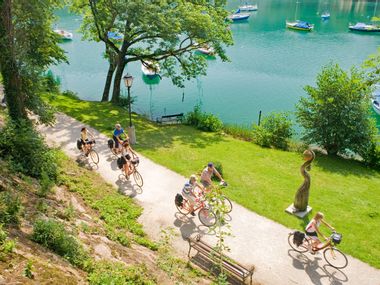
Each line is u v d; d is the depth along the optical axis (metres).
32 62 19.19
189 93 41.09
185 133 25.84
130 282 8.48
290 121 25.00
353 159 24.09
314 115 23.88
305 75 45.66
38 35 20.72
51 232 8.69
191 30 26.97
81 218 11.89
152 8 25.16
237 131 27.25
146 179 17.55
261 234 13.85
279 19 86.94
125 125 25.34
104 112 27.91
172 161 19.77
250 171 19.53
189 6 27.27
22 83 17.75
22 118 15.59
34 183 12.81
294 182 18.50
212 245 12.98
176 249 12.69
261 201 16.17
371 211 15.92
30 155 14.09
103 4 28.09
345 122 22.61
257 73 47.16
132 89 42.81
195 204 14.17
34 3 19.22
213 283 10.66
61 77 45.47
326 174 20.28
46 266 7.15
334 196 17.31
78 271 8.02
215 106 37.12
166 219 14.41
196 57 30.89
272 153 23.03
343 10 99.00
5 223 8.38
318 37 66.69
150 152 20.92
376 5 105.81
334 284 11.55
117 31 31.44
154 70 32.00
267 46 60.38
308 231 12.48
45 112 19.42
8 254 6.93
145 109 36.47
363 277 11.89
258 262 12.41
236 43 62.66
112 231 11.91
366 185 19.14
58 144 20.73
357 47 58.56
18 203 9.11
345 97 22.64
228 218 14.80
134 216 14.24
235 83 43.78
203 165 19.53
